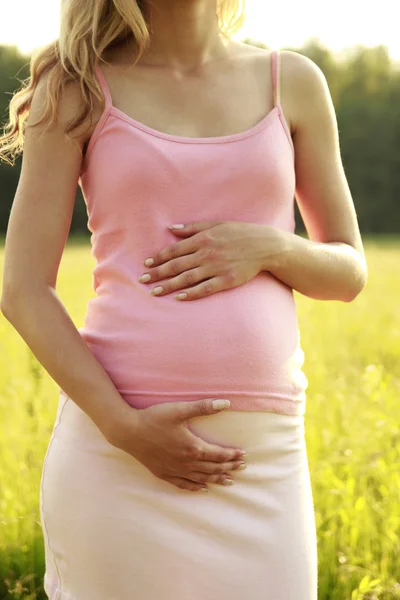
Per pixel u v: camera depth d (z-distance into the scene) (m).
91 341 2.26
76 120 2.20
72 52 2.21
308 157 2.39
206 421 2.15
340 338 9.16
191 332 2.16
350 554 3.48
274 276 2.29
